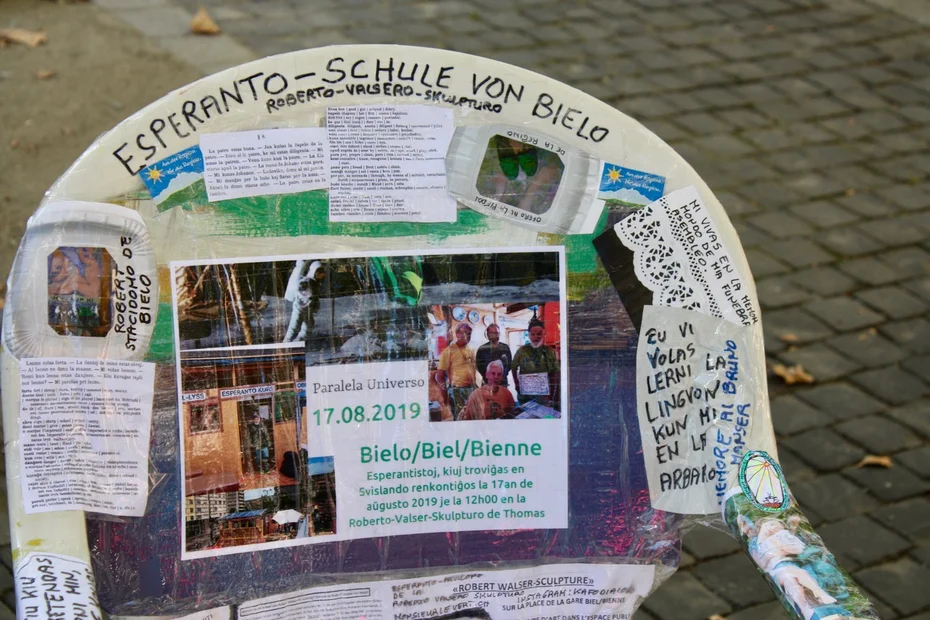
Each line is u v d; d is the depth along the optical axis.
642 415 1.31
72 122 4.43
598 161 1.28
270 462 1.25
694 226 1.30
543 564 1.33
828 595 1.17
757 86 5.18
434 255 1.26
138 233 1.21
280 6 5.45
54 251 1.19
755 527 1.26
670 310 1.30
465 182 1.27
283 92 1.24
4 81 4.67
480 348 1.28
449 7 5.63
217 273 1.22
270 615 1.28
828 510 3.01
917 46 5.72
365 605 1.31
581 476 1.31
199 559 1.24
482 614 1.34
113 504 1.21
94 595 1.16
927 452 3.24
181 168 1.22
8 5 5.31
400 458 1.28
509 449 1.30
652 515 1.32
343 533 1.28
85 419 1.21
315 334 1.25
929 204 4.42
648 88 5.06
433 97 1.26
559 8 5.77
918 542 2.92
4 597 2.61
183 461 1.23
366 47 1.25
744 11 5.98
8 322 1.19
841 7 6.12
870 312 3.82
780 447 3.23
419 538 1.30
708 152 4.62
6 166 4.16
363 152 1.25
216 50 5.00
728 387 1.32
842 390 3.47
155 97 4.61
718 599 2.71
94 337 1.21
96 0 5.41
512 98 1.27
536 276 1.28
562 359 1.29
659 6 5.92
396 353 1.27
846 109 5.06
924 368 3.58
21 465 1.19
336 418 1.27
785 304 3.84
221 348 1.23
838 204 4.38
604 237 1.29
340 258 1.25
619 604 1.35
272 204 1.23
